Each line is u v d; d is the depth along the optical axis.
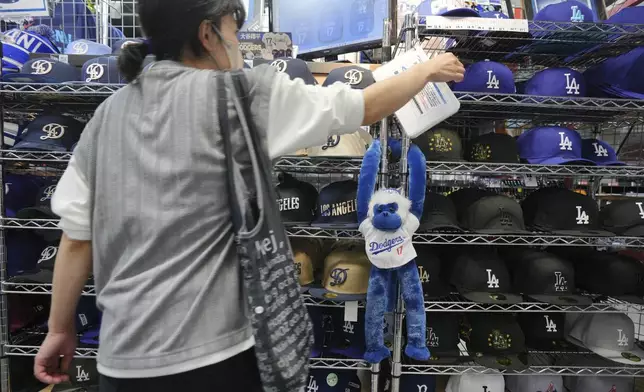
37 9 1.46
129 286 0.55
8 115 1.62
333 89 0.61
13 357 1.41
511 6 1.59
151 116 0.56
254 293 0.53
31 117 1.64
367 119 0.63
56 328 0.69
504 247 1.63
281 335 0.54
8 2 1.45
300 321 0.58
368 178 1.17
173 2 0.57
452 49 1.44
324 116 0.58
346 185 1.38
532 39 1.31
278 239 0.57
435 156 1.33
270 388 0.54
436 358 1.37
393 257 1.12
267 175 0.56
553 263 1.37
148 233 0.54
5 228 1.36
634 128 1.68
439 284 1.40
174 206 0.54
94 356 1.38
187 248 0.55
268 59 1.37
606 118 1.60
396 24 1.51
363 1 1.65
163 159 0.54
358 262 1.33
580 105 1.27
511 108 1.49
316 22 1.75
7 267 1.42
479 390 1.36
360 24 1.66
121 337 0.53
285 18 1.80
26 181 1.53
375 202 1.13
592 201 1.40
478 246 1.52
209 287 0.54
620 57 1.34
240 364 0.56
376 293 1.19
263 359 0.53
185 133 0.54
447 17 1.19
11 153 1.31
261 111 0.56
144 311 0.53
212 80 0.56
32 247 1.50
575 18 1.26
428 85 1.06
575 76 1.31
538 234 1.32
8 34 1.48
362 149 1.35
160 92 0.57
